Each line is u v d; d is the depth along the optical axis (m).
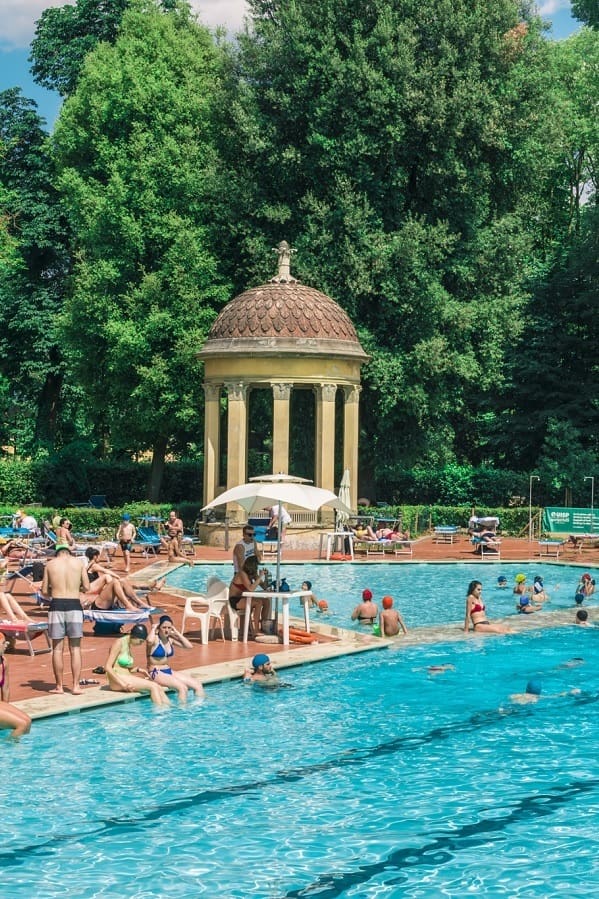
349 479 38.09
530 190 48.38
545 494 50.00
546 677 17.28
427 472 51.53
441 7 42.19
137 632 15.36
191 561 32.66
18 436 59.75
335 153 42.19
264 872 9.29
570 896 8.88
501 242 44.62
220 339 38.31
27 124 55.78
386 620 20.88
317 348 37.56
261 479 24.58
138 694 15.13
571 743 13.40
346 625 22.38
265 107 44.97
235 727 13.88
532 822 10.52
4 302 54.69
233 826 10.34
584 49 59.06
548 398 50.81
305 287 39.38
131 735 13.38
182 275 43.41
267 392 48.75
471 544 41.06
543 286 51.78
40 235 54.06
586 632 21.67
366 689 16.25
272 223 44.38
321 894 8.88
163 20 46.94
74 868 9.33
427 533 45.06
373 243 42.16
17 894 8.80
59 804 10.84
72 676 15.69
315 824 10.41
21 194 55.28
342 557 34.88
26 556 30.77
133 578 28.33
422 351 41.59
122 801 10.96
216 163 44.25
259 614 20.22
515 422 50.50
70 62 55.34
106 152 44.66
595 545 40.69
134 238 44.03
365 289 41.66
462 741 13.45
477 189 44.34
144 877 9.15
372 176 42.38
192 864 9.44
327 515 38.22
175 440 53.00
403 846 9.88
